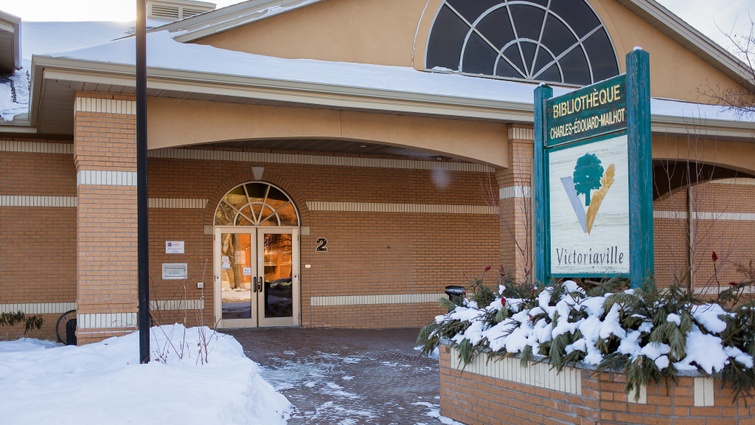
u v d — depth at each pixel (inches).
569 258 312.7
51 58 409.4
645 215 272.2
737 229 853.2
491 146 559.5
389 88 498.3
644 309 241.9
